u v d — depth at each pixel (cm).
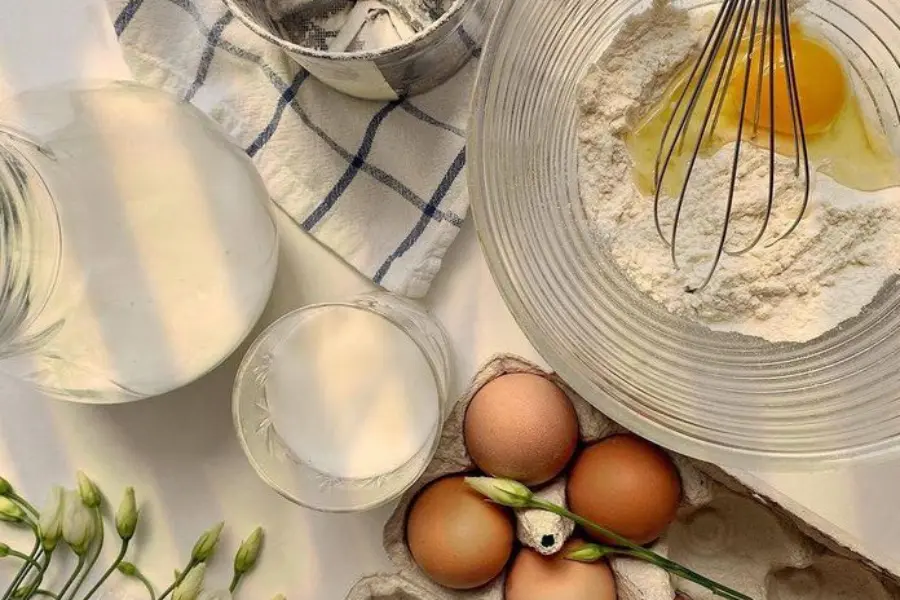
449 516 41
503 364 43
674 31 42
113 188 38
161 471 45
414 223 43
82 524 43
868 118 43
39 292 35
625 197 43
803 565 45
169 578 45
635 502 41
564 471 43
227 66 44
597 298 42
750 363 42
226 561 45
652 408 41
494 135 42
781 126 43
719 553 46
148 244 38
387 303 42
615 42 42
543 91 42
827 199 42
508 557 42
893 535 41
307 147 44
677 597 44
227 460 45
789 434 41
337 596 44
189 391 45
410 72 41
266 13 43
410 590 43
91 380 39
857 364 42
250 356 40
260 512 44
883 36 43
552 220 42
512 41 40
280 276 44
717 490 44
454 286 44
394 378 41
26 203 35
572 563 42
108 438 45
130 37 43
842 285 42
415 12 43
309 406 41
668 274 42
